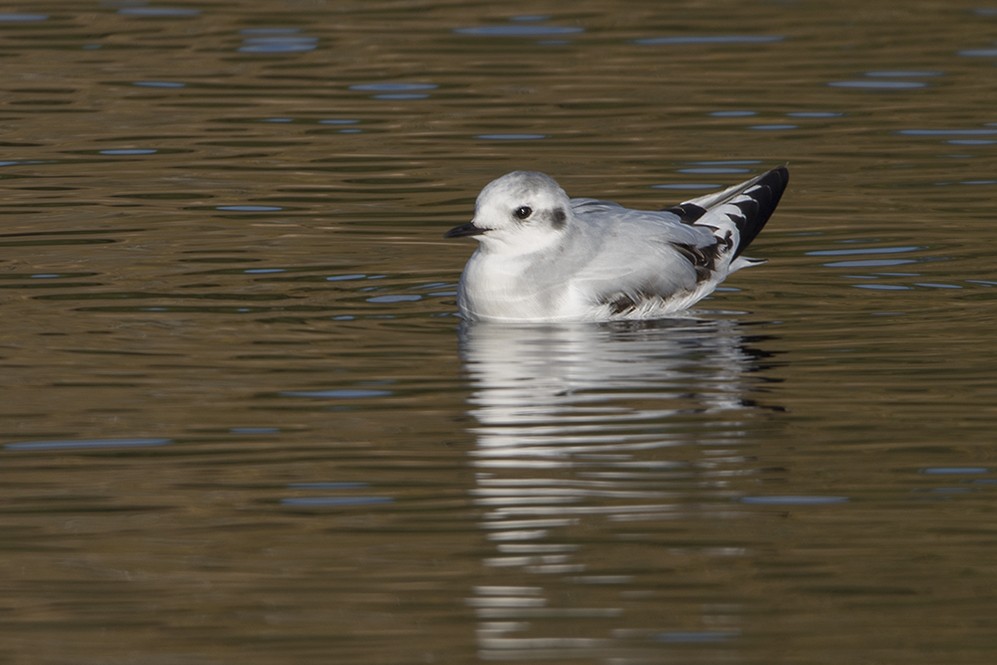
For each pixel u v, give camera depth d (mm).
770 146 21844
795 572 10898
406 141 22281
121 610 10492
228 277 17422
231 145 22203
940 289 16938
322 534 11469
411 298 16891
